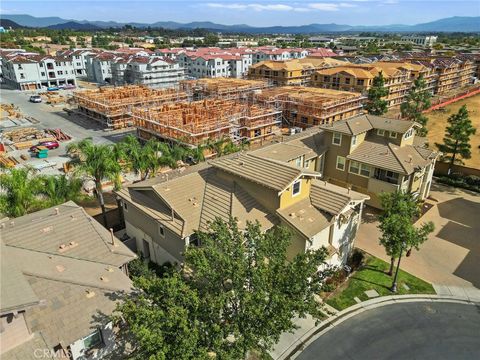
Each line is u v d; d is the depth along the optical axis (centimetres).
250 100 7712
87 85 11925
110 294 1881
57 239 2206
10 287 1461
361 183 3788
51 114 8006
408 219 2384
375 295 2469
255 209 2614
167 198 2623
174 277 1586
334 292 2495
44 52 15150
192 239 2505
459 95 9912
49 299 1773
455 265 2812
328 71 9275
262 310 1426
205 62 12300
